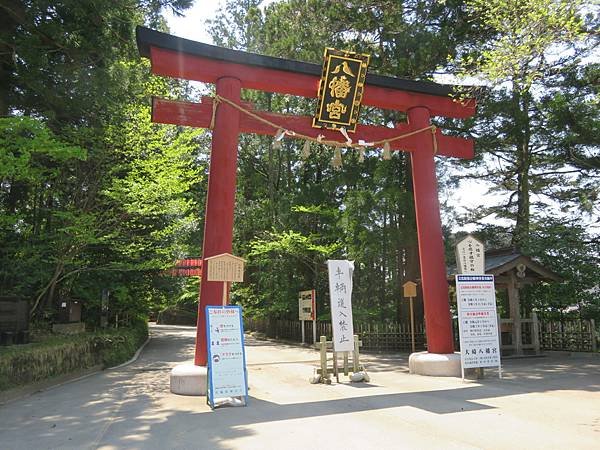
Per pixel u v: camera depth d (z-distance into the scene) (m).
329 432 6.07
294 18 20.89
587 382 9.78
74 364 11.92
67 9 11.39
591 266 16.45
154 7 13.05
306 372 12.03
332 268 10.80
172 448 5.48
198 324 9.31
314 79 10.76
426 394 8.69
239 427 6.38
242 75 10.13
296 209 20.92
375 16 16.72
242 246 26.27
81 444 5.73
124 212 13.68
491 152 19.50
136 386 10.12
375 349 18.17
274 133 10.66
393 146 11.79
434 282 11.50
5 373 8.99
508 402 7.86
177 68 9.63
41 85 11.09
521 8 8.49
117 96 12.27
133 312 20.78
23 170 9.54
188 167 18.47
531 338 16.06
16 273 12.37
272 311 24.64
